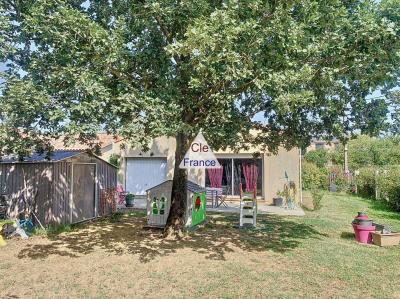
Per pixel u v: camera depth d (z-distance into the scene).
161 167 20.50
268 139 10.34
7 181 11.85
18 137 7.21
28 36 7.67
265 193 18.70
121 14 7.55
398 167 19.36
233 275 6.82
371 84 7.58
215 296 5.82
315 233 10.91
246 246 9.10
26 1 7.22
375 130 8.82
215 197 17.92
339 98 8.80
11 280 6.57
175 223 10.23
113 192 14.87
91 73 6.25
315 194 16.88
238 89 7.26
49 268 7.29
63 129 6.32
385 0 6.71
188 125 7.09
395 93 8.49
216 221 12.87
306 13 6.68
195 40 5.57
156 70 7.44
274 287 6.21
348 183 25.33
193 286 6.25
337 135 9.48
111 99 6.36
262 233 10.76
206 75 6.44
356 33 6.62
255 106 9.21
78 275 6.85
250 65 6.43
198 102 7.52
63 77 6.20
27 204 11.48
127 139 6.56
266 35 6.34
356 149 36.41
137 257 8.06
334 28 6.97
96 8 8.33
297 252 8.52
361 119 8.99
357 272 7.04
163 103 6.67
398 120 8.68
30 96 6.23
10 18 7.61
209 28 5.70
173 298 5.73
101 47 6.28
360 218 10.00
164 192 11.26
